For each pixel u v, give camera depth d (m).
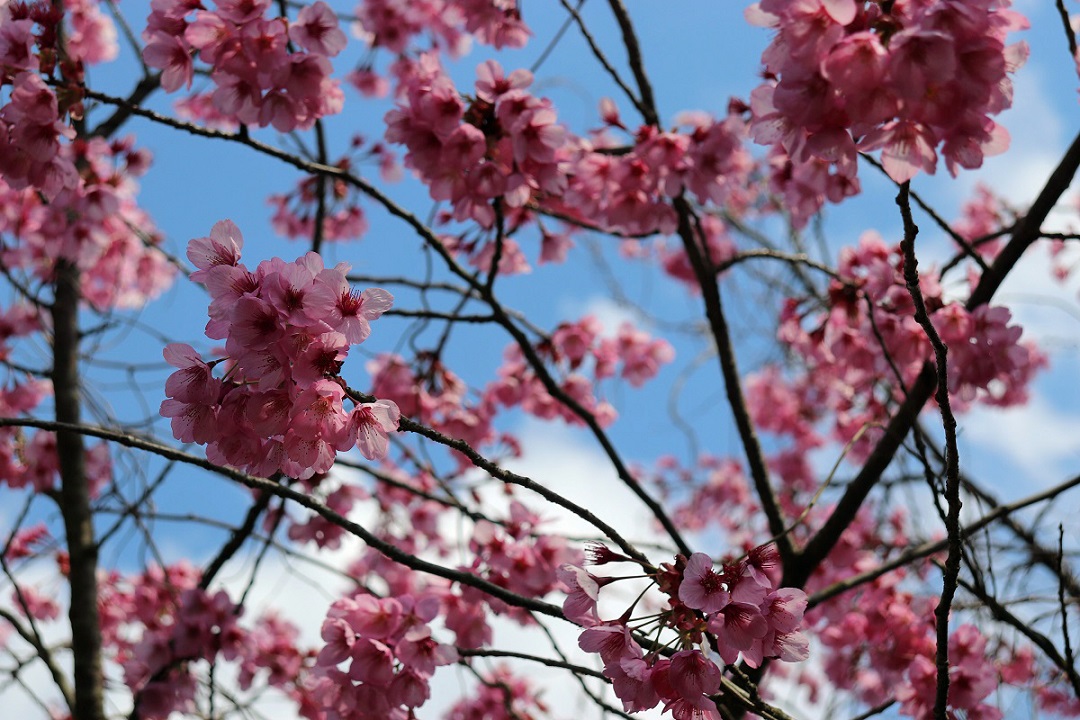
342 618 3.53
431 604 3.54
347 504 5.47
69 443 5.43
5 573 4.70
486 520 4.38
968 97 2.14
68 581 5.86
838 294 4.58
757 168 6.30
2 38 3.51
